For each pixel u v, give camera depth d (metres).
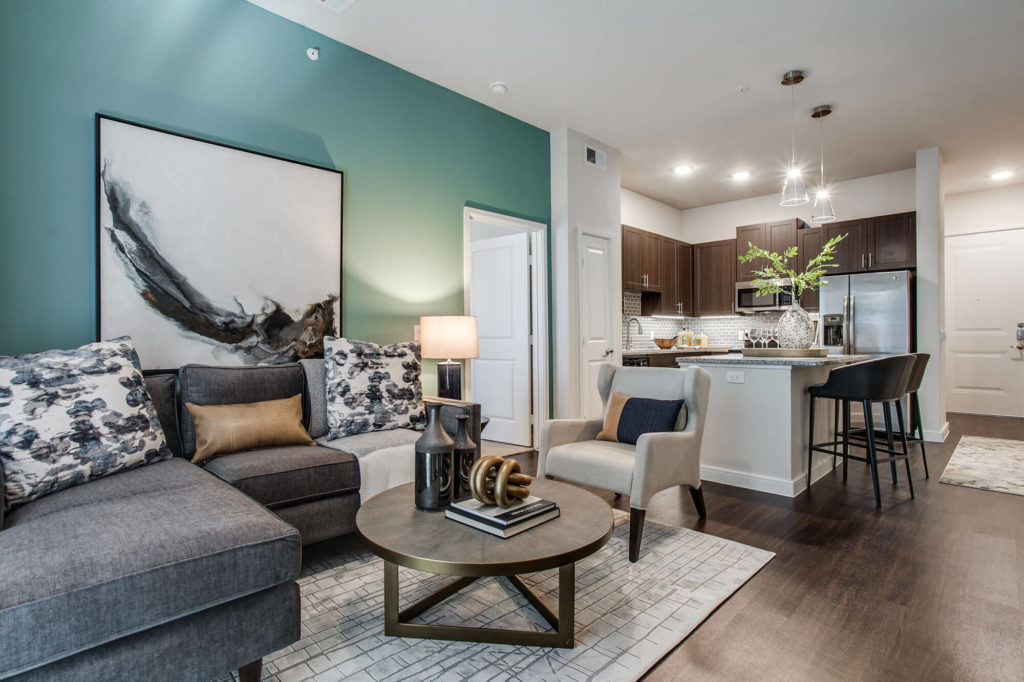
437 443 1.81
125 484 1.78
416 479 1.83
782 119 4.41
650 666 1.57
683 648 1.67
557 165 4.69
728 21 3.02
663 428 2.71
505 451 4.48
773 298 6.26
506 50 3.35
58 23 2.29
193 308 2.65
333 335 3.18
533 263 4.70
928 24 3.04
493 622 1.81
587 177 4.84
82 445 1.82
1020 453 4.37
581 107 4.20
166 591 1.24
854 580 2.12
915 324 5.10
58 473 1.74
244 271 2.82
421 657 1.62
